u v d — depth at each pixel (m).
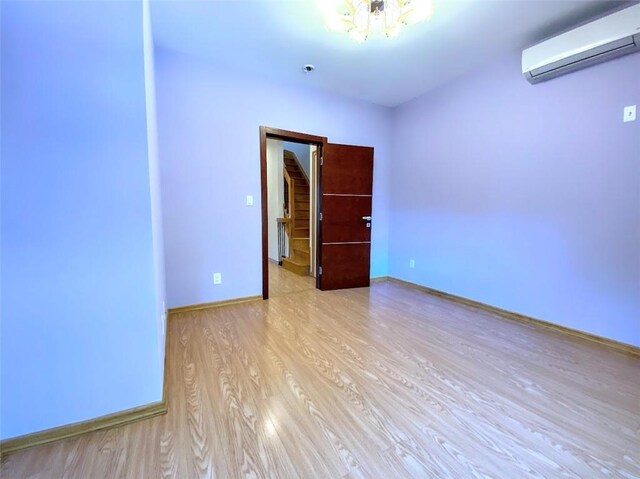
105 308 1.40
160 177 2.66
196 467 1.18
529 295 2.81
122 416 1.43
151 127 1.80
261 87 3.27
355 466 1.20
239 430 1.39
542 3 2.13
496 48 2.76
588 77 2.35
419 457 1.25
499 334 2.54
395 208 4.36
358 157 3.99
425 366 1.99
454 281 3.54
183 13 2.21
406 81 3.46
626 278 2.23
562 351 2.23
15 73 1.20
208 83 2.98
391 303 3.39
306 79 3.42
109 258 1.39
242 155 3.21
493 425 1.44
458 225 3.46
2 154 1.20
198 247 3.06
